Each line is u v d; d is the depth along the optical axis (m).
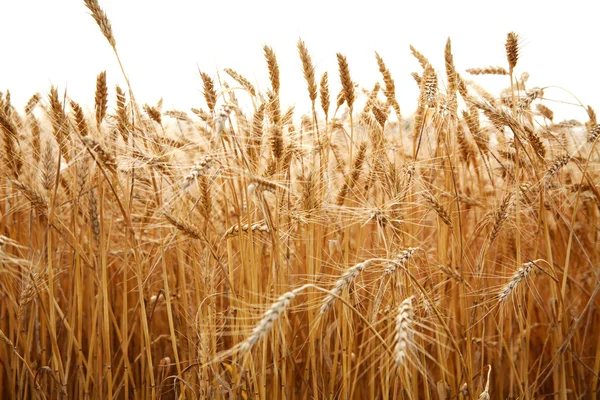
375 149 1.40
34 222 1.48
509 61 1.38
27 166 1.37
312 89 1.34
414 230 1.39
